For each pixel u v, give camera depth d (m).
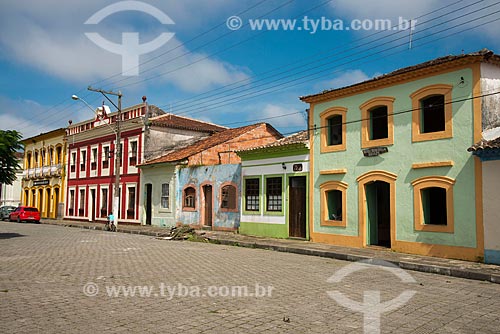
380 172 15.23
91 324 5.93
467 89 12.95
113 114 32.78
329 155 17.28
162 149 30.39
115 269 10.74
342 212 16.56
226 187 22.81
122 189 31.55
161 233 23.06
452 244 13.03
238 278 9.62
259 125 27.25
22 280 9.20
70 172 38.25
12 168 20.33
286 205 19.05
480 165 12.47
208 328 5.76
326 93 17.20
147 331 5.61
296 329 5.77
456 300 7.90
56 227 29.97
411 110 14.42
